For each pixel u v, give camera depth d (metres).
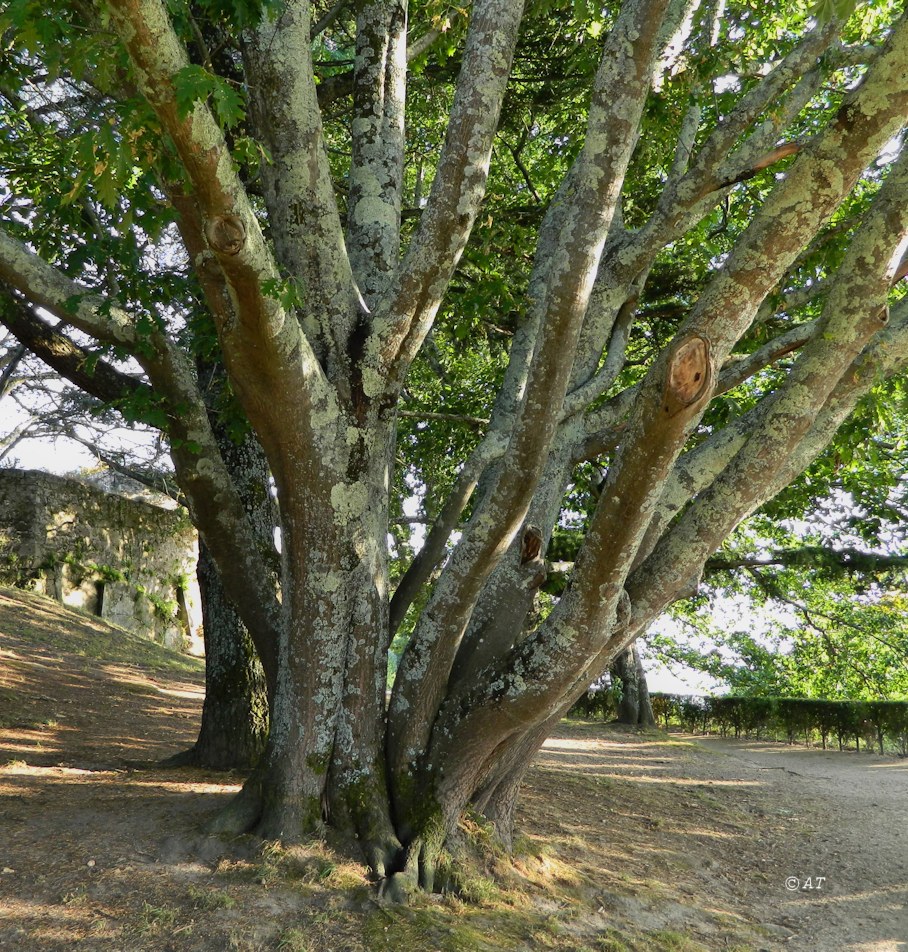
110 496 18.39
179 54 3.30
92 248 5.71
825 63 6.38
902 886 7.14
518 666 4.87
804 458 4.94
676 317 9.59
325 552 5.03
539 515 5.71
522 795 8.12
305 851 4.75
